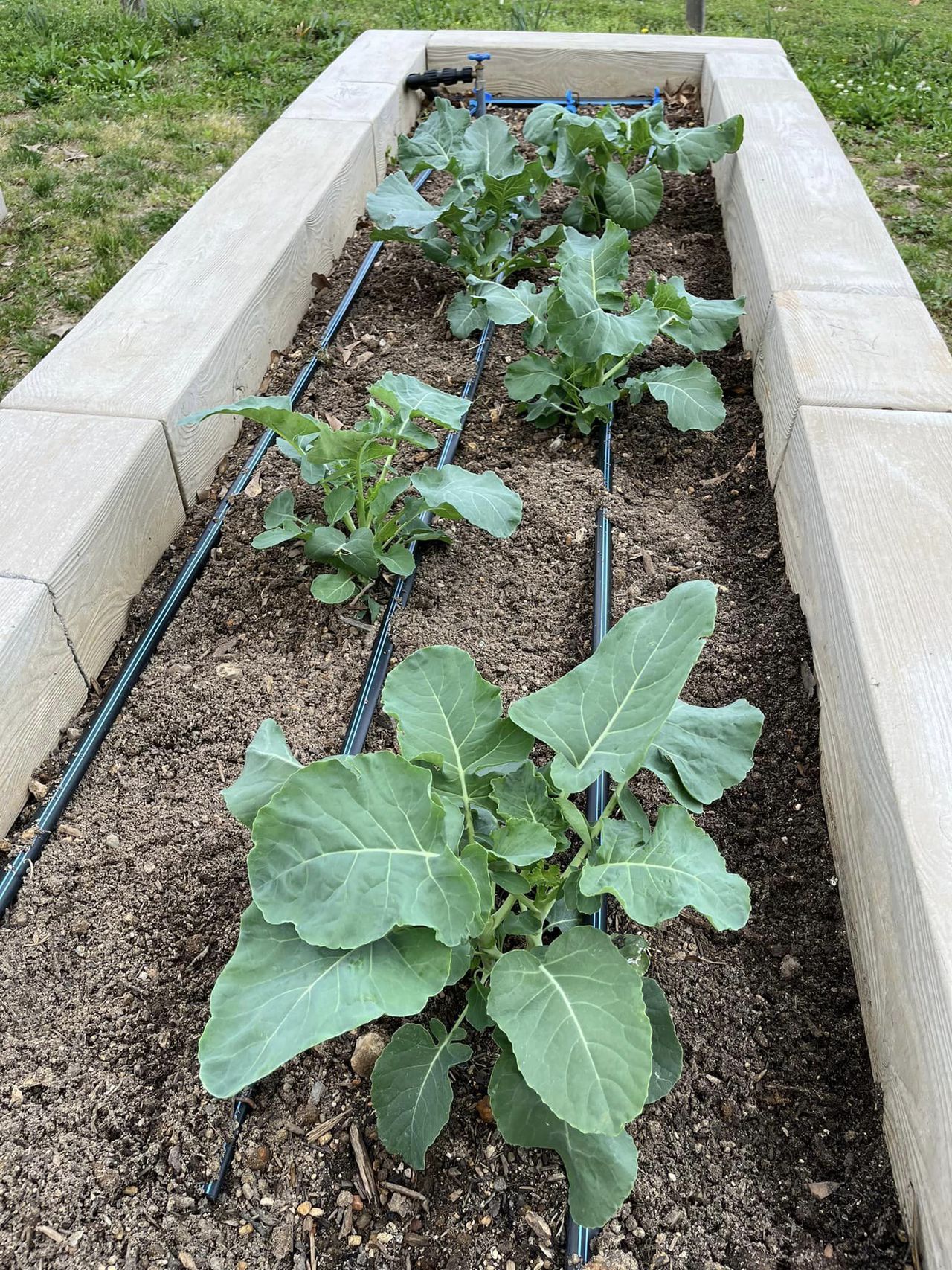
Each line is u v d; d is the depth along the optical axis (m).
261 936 1.53
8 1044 1.84
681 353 3.51
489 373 3.40
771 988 1.95
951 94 6.13
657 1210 1.64
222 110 5.73
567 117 3.86
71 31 6.62
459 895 1.49
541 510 2.88
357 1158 1.70
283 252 3.38
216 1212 1.65
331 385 3.32
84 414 2.66
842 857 2.07
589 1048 1.41
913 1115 1.59
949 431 2.59
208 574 2.71
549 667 2.48
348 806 1.54
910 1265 1.57
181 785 2.26
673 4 8.55
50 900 2.05
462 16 7.57
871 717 1.94
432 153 3.80
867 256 3.29
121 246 4.41
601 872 1.63
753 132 4.12
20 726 2.17
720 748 1.84
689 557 2.80
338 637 2.55
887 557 2.25
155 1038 1.85
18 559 2.25
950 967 1.53
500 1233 1.62
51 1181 1.67
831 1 8.62
